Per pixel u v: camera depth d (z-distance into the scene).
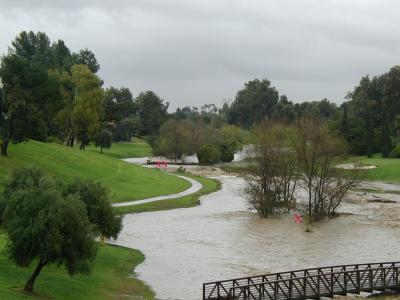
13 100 92.44
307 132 90.31
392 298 43.12
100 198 48.97
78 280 43.19
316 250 60.69
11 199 36.66
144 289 44.41
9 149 106.75
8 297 33.59
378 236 69.19
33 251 35.25
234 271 51.06
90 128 144.50
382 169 145.00
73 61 180.38
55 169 105.38
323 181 85.12
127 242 64.00
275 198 86.88
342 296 43.22
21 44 192.00
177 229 73.12
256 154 92.81
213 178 145.38
